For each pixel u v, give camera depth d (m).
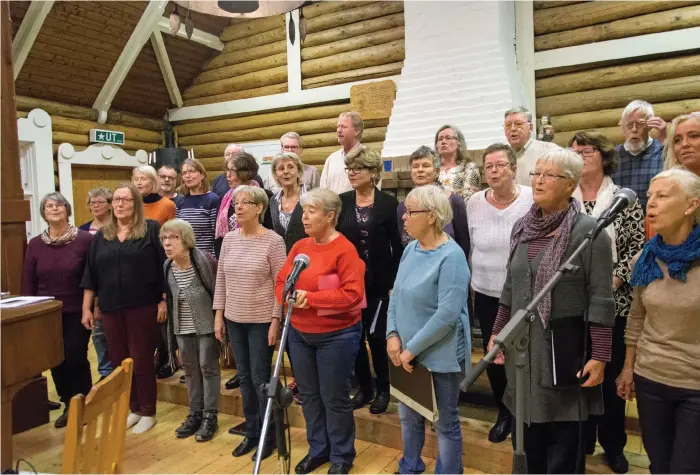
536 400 1.65
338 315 2.30
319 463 2.49
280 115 6.26
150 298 2.97
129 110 6.70
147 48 6.16
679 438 1.50
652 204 1.54
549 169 1.66
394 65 5.47
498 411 2.55
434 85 4.33
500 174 2.33
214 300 2.75
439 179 2.96
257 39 6.37
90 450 1.33
